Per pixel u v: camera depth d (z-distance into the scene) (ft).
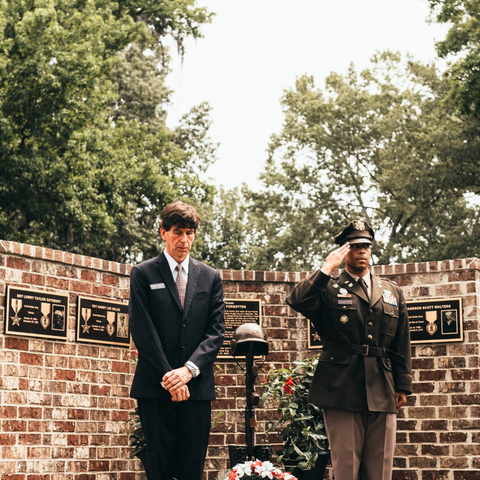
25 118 65.26
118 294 27.17
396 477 26.45
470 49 72.28
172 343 16.06
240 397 27.81
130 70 93.40
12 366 24.06
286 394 26.05
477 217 94.38
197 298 16.44
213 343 16.20
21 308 24.36
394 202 98.17
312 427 25.35
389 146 101.60
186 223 16.43
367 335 18.33
